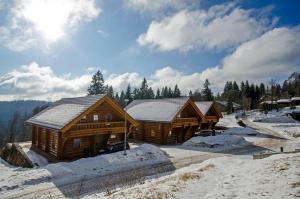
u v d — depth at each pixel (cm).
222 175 1583
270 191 1076
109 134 3047
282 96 12362
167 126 3781
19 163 2598
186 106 4234
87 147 2955
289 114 8062
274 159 1747
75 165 2223
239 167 1752
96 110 2986
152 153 2703
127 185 1709
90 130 2805
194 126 4409
